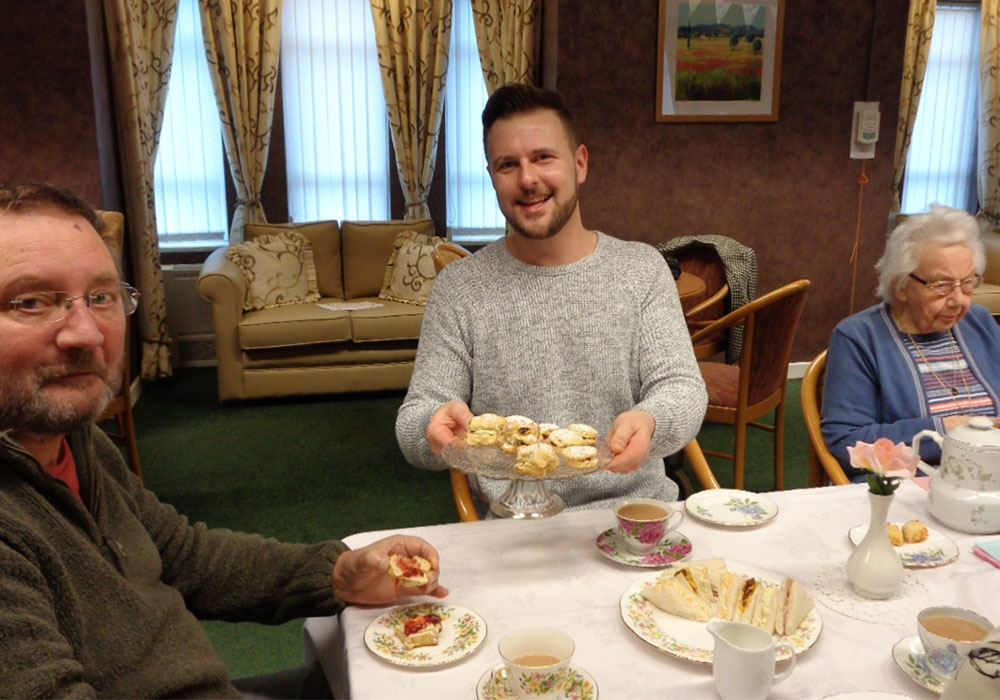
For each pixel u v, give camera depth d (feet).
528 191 4.99
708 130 14.99
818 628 3.32
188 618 3.50
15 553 2.64
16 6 12.60
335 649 3.91
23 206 2.95
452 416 4.31
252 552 4.02
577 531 4.37
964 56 19.61
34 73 12.83
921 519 4.53
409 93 16.81
